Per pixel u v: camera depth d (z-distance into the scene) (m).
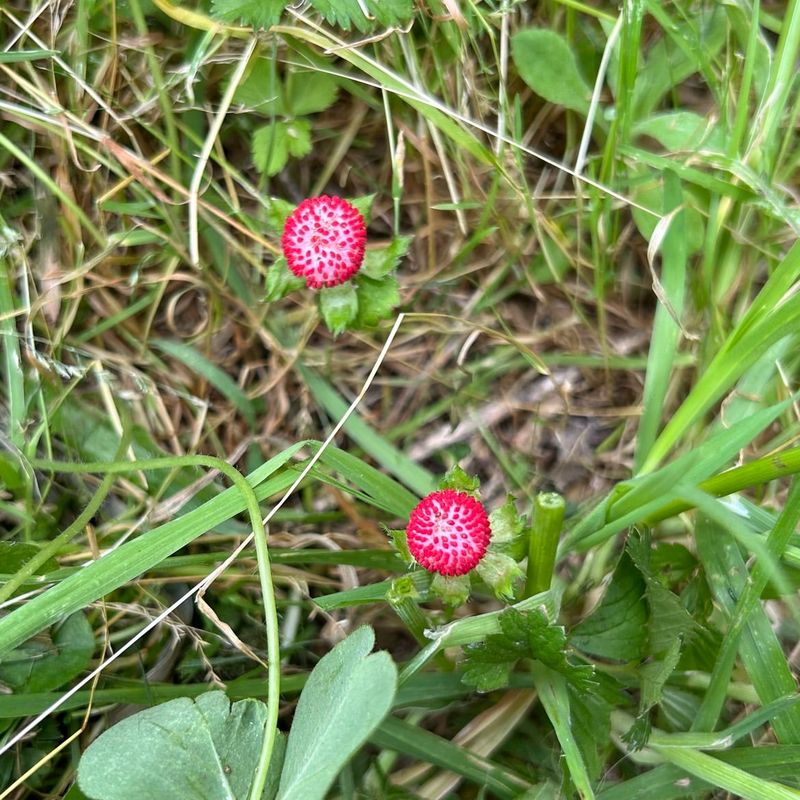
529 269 0.19
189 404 0.19
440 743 0.15
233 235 0.19
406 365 0.19
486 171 0.19
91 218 0.18
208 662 0.16
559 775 0.15
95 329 0.18
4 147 0.18
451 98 0.18
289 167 0.19
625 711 0.16
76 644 0.16
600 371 0.19
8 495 0.17
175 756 0.13
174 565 0.16
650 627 0.15
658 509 0.15
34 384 0.17
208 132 0.18
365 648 0.12
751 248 0.18
